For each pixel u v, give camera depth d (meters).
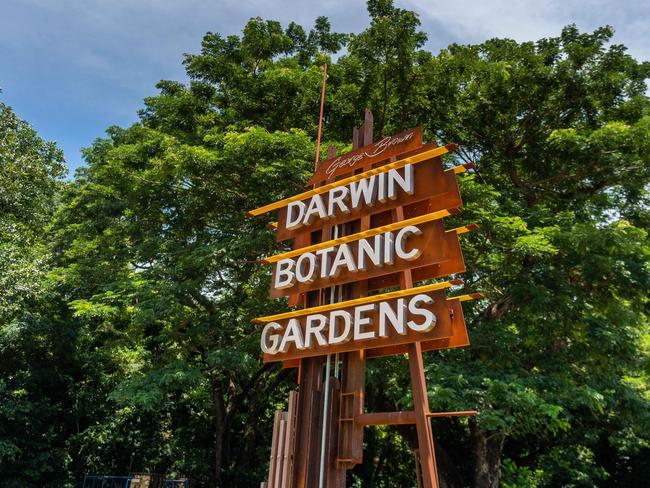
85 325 19.27
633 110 14.95
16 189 18.22
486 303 14.76
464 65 14.72
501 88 15.37
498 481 14.16
